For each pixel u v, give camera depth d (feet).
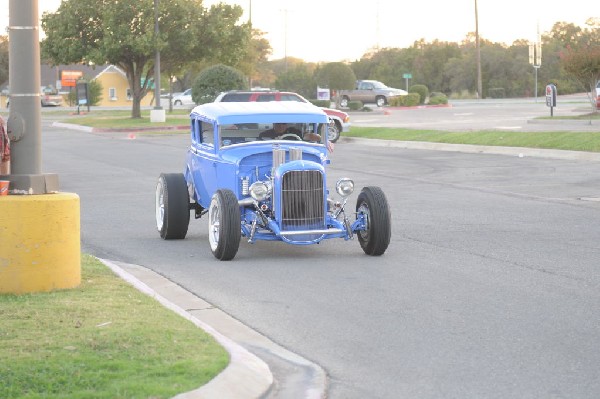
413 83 352.90
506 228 54.85
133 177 89.51
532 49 257.34
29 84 34.94
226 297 37.40
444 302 36.04
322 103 223.30
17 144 35.09
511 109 215.31
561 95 318.65
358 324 32.89
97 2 196.95
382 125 159.94
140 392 23.32
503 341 30.35
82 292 35.14
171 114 231.91
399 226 56.03
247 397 24.13
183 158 110.11
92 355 26.45
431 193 72.43
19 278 34.42
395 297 37.01
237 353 27.63
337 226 46.14
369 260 45.21
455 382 26.25
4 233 34.14
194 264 44.73
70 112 278.67
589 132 107.55
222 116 48.65
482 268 42.78
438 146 116.47
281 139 49.70
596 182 77.10
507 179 80.89
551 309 34.65
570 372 26.94
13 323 29.96
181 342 28.17
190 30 195.93
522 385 25.86
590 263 43.70
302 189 45.16
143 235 54.54
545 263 43.83
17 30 34.68
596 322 32.68
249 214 46.47
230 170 47.29
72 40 198.90
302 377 26.78
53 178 35.73
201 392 23.67
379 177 85.05
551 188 74.02
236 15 205.87
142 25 194.08
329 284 39.63
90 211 65.31
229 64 211.20
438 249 48.01
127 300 34.19
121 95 368.48
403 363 28.17
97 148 129.49
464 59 338.34
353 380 26.66
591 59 149.89
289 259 45.78
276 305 35.91
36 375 24.50
